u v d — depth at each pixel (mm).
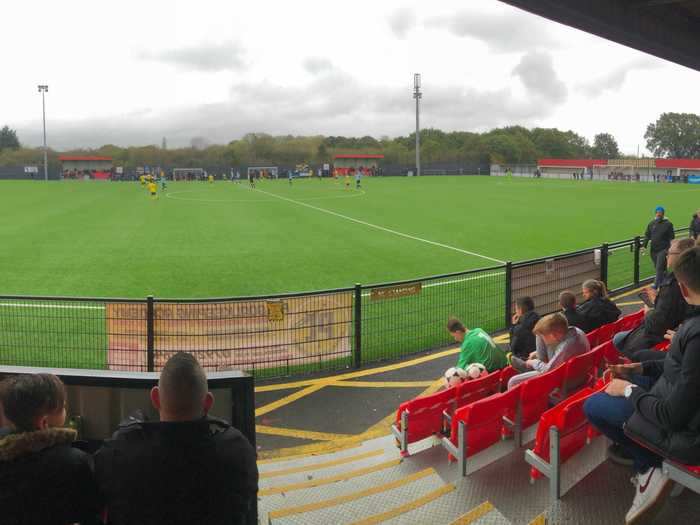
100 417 3416
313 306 9125
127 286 15430
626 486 4059
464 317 12016
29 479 2326
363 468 5695
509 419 5301
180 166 135625
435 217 33094
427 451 5816
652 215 34781
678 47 12438
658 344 5625
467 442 4812
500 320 11852
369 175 108438
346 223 29938
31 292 14695
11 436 2344
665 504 3656
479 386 6277
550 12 9602
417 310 12367
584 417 4383
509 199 47469
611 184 76812
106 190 62156
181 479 2268
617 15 10516
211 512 2320
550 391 5598
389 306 12461
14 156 127500
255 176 106812
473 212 36219
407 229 27500
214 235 25219
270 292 14672
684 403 2895
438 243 23047
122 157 135375
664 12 11633
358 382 8766
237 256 19953
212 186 72438
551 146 154375
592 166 107562
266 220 31359
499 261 19031
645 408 3094
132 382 3365
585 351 6262
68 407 3400
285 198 48750
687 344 2918
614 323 7914
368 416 7555
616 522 3670
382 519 4098
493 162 134250
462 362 7297
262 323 8867
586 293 8312
